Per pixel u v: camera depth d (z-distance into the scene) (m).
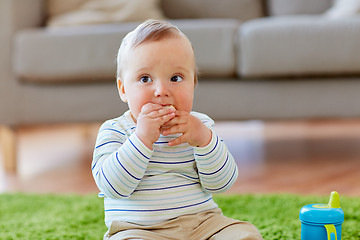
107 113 2.41
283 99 2.35
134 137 1.10
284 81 2.34
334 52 2.24
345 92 2.32
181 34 1.17
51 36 2.37
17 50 2.41
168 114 1.10
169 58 1.12
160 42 1.13
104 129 1.21
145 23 1.19
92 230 1.58
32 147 3.36
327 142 3.22
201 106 2.37
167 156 1.15
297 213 1.68
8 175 2.49
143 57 1.12
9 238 1.50
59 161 2.84
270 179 2.24
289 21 2.32
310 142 3.25
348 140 3.28
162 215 1.12
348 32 2.24
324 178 2.21
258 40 2.27
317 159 2.67
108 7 2.71
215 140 1.14
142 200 1.13
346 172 2.32
